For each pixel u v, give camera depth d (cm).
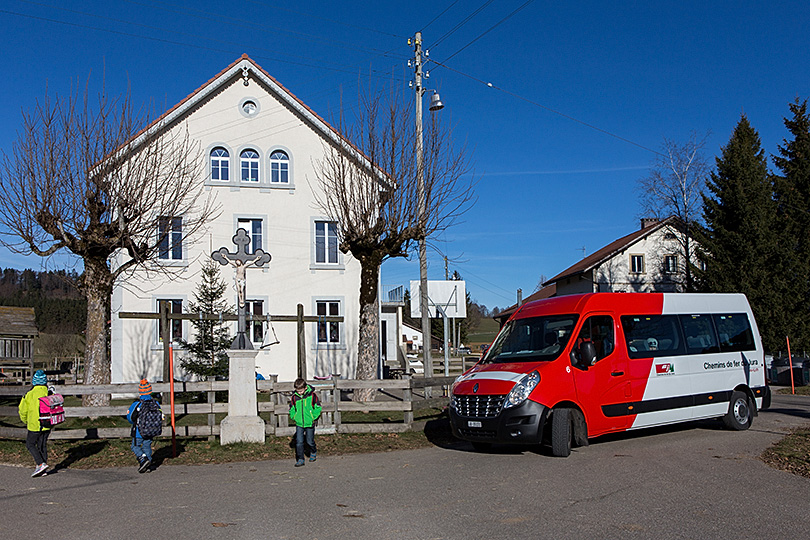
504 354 1178
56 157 1507
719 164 3641
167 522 683
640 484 826
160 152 1741
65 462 1061
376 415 1594
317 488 850
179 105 2298
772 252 3344
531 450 1120
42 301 5888
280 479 918
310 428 1048
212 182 2345
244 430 1195
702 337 1292
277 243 2402
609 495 771
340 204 1762
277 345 2378
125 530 652
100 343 1583
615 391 1124
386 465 1013
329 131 2419
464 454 1102
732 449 1091
